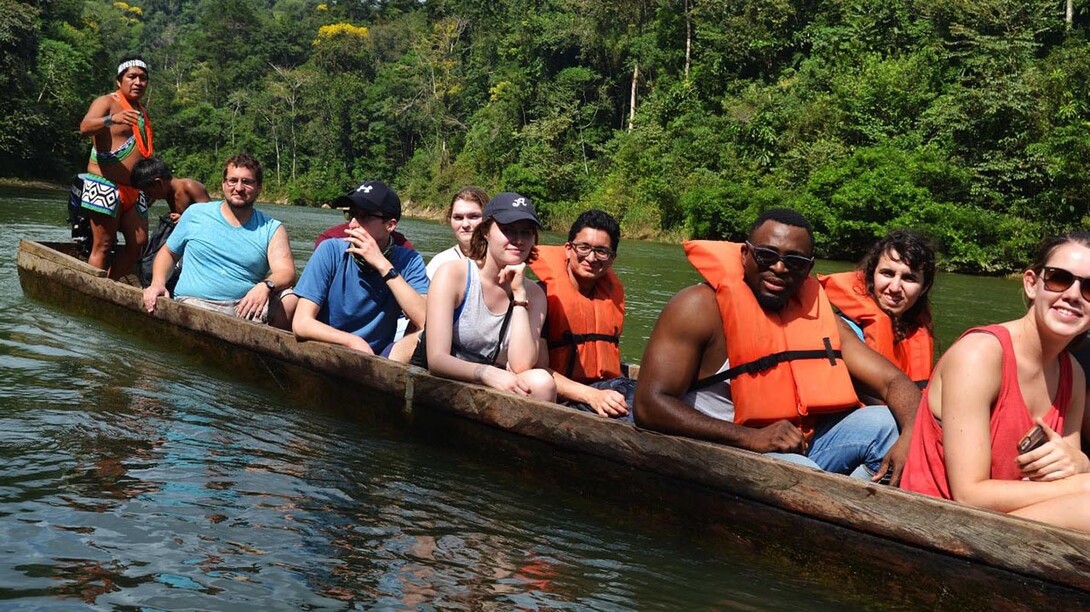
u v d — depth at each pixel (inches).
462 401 155.3
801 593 112.6
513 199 156.9
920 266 152.9
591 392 156.2
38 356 203.3
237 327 200.8
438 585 106.9
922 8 1210.0
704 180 1171.9
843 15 1294.3
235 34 3137.3
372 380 170.1
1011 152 938.1
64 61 1631.4
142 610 95.2
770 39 1325.0
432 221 1528.1
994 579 103.4
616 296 178.4
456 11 2273.6
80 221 284.0
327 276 187.0
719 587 112.8
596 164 1557.6
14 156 1440.7
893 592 110.6
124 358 208.7
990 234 856.3
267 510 125.6
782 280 128.0
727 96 1317.7
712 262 132.0
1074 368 115.9
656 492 131.4
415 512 130.3
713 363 133.0
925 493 115.3
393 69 2418.8
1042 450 107.7
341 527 122.2
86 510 119.6
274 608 97.9
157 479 133.5
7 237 474.9
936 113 992.2
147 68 279.0
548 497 141.4
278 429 164.9
